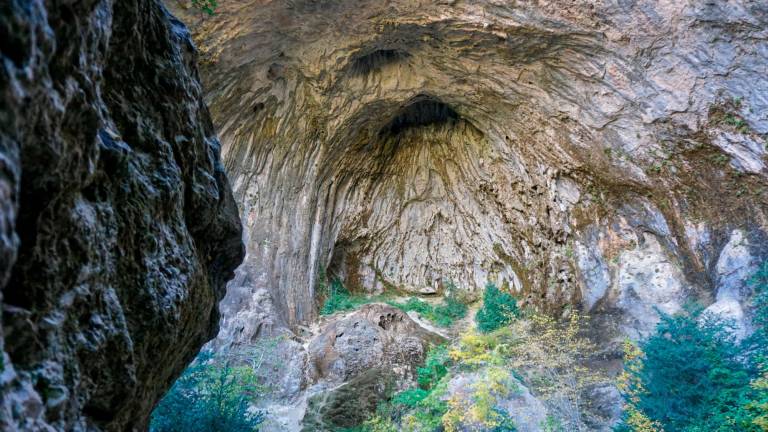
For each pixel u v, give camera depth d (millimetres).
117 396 2889
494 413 9609
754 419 6766
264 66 13070
